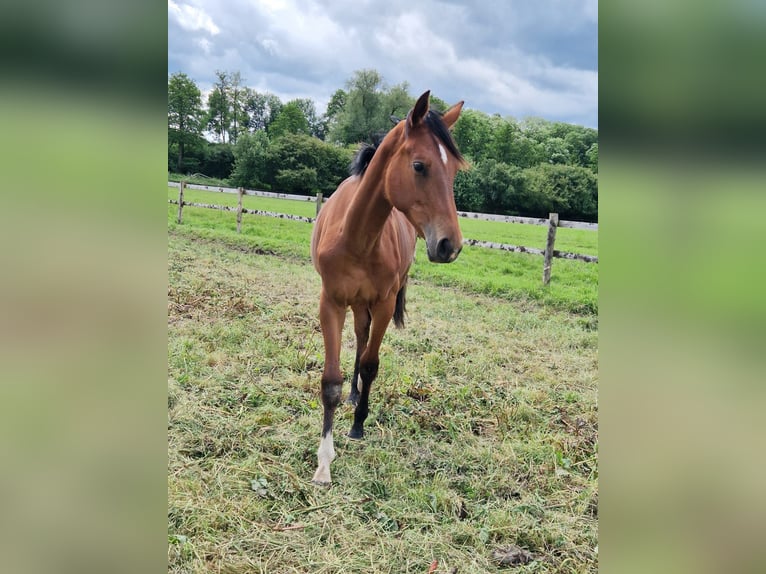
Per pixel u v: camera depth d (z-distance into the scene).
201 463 2.42
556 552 2.05
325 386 2.44
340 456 2.56
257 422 2.79
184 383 3.16
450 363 3.92
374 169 2.25
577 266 8.88
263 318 4.63
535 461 2.66
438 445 2.72
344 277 2.44
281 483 2.32
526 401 3.38
